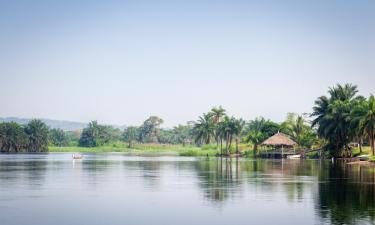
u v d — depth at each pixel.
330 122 154.38
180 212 45.81
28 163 139.75
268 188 64.62
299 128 199.50
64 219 42.66
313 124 162.38
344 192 59.44
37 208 48.25
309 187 65.38
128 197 56.38
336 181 73.81
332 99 161.00
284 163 134.62
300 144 190.50
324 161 146.12
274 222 40.75
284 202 51.53
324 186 66.50
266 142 177.88
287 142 177.38
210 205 49.97
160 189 64.62
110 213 45.44
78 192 61.44
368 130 137.62
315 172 94.44
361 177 80.94
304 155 173.50
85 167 117.06
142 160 164.00
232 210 46.81
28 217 43.53
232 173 93.38
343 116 148.62
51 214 44.97
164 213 45.38
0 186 68.50
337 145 155.62
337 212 44.78
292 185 68.38
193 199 54.38
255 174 90.56
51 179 80.00
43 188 65.94
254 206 49.03
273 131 199.00
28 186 68.56
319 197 55.03
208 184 70.88
